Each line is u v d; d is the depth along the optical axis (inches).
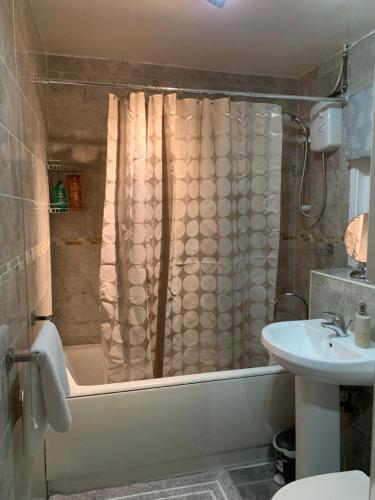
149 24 79.8
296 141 111.3
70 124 98.5
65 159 99.0
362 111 82.2
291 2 70.6
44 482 71.0
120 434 74.4
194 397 77.8
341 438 81.4
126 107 81.6
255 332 95.6
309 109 106.5
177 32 83.4
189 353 89.3
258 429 82.6
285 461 75.9
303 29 81.3
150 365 83.5
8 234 45.1
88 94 98.7
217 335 90.5
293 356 59.9
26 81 63.0
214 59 98.6
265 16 76.1
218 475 79.7
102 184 102.2
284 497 50.4
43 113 88.3
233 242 90.5
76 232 102.1
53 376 47.2
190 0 70.2
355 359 57.8
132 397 74.4
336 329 69.1
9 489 42.8
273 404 82.9
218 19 77.3
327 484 52.9
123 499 73.1
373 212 27.8
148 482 77.7
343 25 79.6
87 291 104.3
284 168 111.7
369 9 73.3
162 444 76.8
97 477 75.6
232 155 89.4
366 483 53.1
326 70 98.2
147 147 82.7
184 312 88.4
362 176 86.2
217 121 87.1
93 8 72.9
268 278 95.4
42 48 88.3
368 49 83.0
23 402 46.5
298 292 112.2
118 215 82.9
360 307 64.3
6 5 47.3
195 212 87.5
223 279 89.4
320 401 65.5
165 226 87.0
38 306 71.2
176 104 85.0
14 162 50.3
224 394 79.5
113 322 83.0
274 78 110.7
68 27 81.0
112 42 88.8
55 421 48.1
